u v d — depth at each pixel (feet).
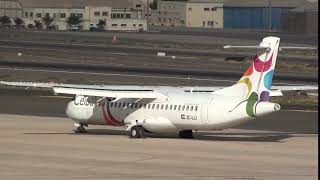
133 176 287.28
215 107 421.59
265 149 387.55
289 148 393.29
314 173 298.76
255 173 297.74
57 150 374.22
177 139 440.86
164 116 440.04
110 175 289.74
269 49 415.23
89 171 300.40
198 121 427.33
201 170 305.73
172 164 324.60
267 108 407.23
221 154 363.76
